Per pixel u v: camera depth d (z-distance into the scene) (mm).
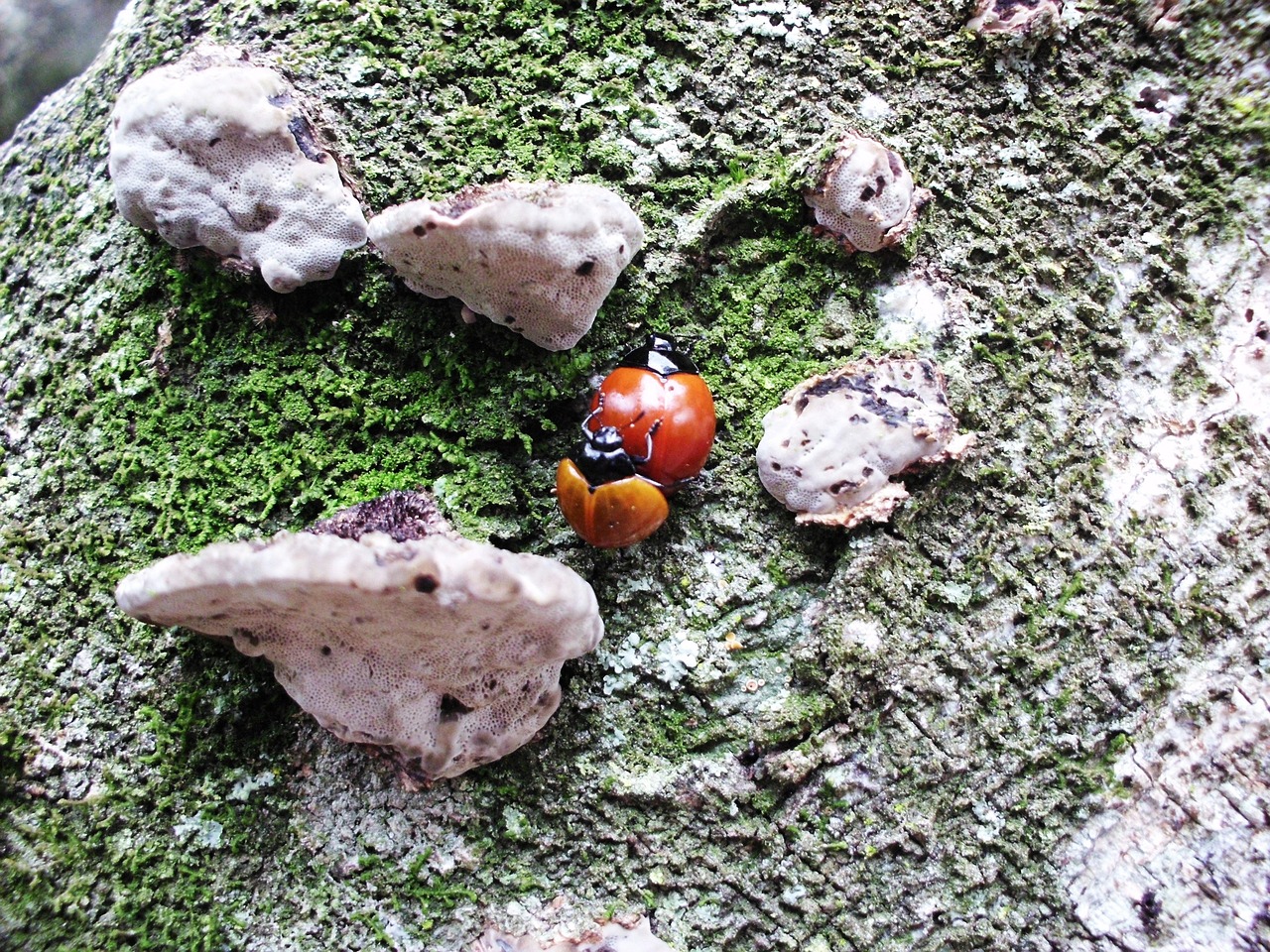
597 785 55
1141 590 58
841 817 55
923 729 56
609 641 57
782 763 55
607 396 54
